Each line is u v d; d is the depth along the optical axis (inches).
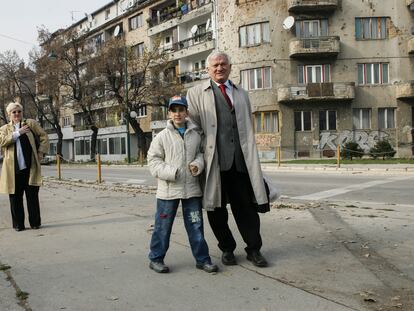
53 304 139.1
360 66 1251.8
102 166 1346.0
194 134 170.2
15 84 1958.7
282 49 1261.1
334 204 328.8
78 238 232.4
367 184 506.9
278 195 183.0
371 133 1242.0
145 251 201.2
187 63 1601.9
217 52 174.9
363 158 1096.8
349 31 1246.9
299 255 187.9
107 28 1956.2
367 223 250.2
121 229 251.6
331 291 144.3
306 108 1250.0
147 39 1753.2
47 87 1658.5
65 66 1625.2
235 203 179.5
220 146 172.6
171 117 169.9
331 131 1244.5
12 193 252.1
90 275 167.5
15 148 254.7
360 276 158.6
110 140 1955.0
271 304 134.6
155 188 459.8
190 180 169.2
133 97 1393.9
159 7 1721.2
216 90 175.5
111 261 185.9
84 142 2197.3
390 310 128.1
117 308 134.9
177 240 219.8
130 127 1814.7
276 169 837.2
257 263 172.9
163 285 154.6
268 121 1279.5
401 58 1242.6
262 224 254.1
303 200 372.8
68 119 2383.1
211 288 150.3
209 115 172.2
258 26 1285.7
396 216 270.7
